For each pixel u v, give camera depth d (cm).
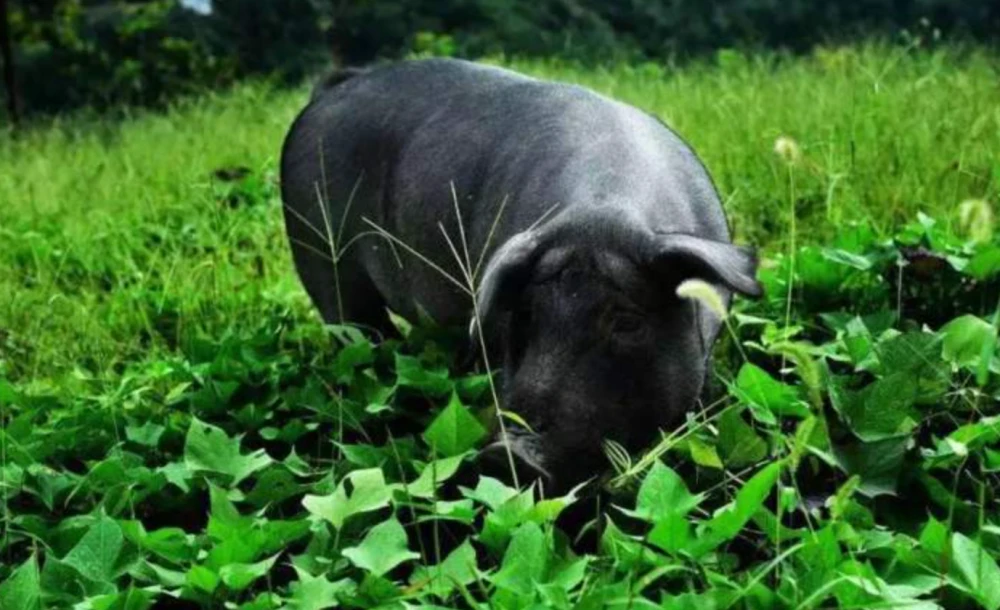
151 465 543
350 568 416
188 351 652
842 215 779
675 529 389
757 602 372
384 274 621
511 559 384
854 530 410
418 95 613
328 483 471
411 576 408
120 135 1495
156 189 1065
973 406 478
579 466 436
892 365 492
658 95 1153
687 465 472
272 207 955
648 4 2050
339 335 595
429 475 429
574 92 559
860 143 868
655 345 449
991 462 448
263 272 845
